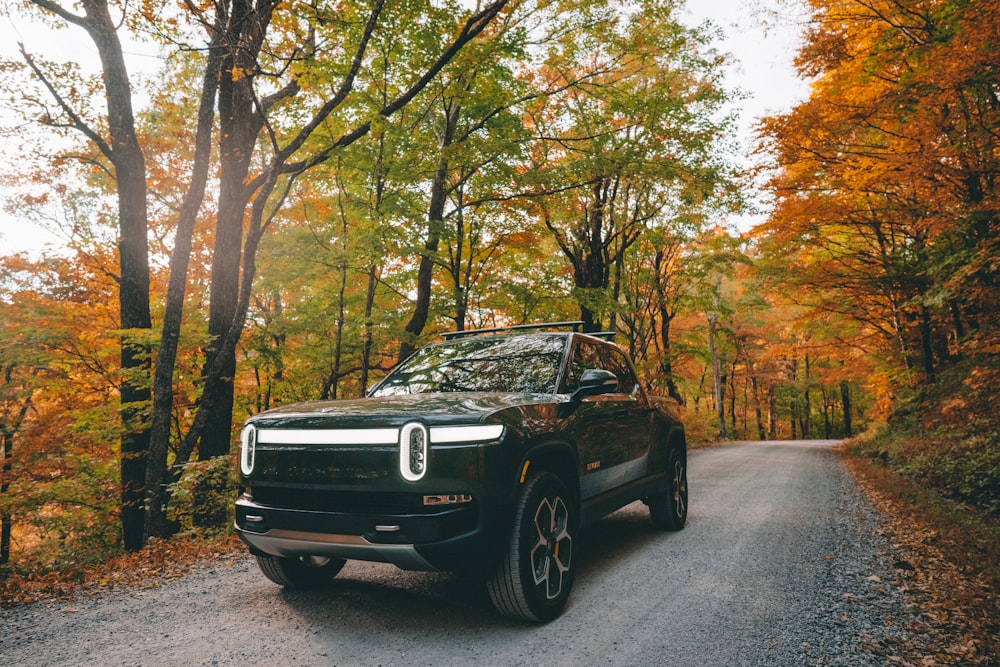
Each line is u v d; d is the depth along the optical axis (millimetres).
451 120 12375
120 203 9070
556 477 3395
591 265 18125
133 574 4453
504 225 14039
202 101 7648
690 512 6809
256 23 8031
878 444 15766
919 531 5590
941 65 8477
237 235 9680
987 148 8750
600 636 3037
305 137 7957
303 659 2783
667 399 6027
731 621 3250
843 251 14844
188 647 2965
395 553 2777
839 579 4047
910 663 2744
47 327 11656
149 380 8969
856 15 10039
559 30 11641
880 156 10000
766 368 38594
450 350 4578
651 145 12273
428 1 9281
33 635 3180
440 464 2824
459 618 3312
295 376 14555
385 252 10320
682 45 12734
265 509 3125
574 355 4266
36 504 9891
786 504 7391
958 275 9133
